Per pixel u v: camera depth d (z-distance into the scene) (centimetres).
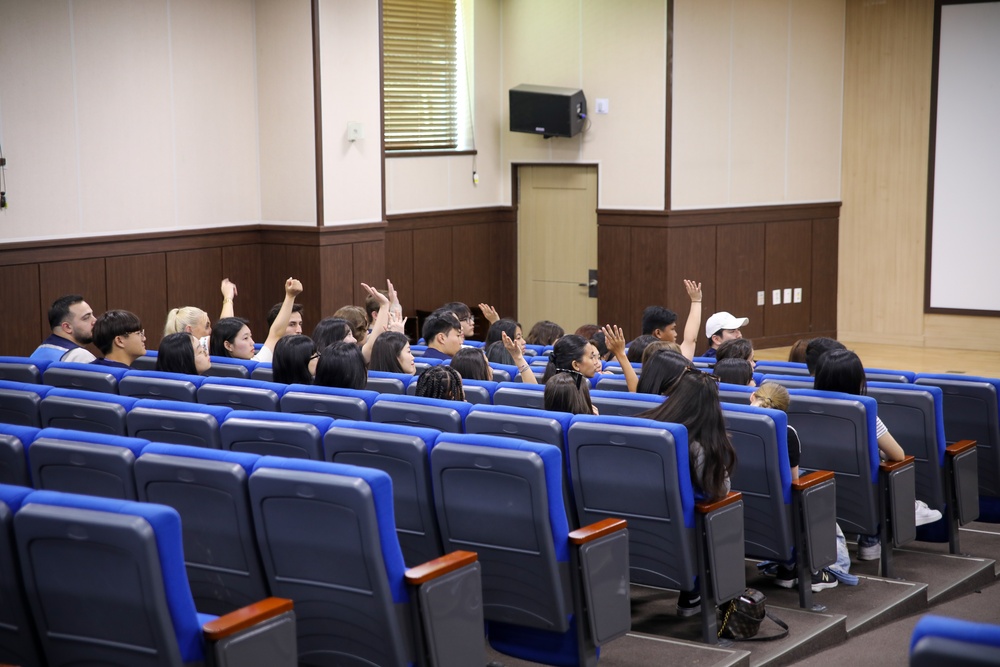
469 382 443
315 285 940
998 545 528
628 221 1109
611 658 344
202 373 514
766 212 1169
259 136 950
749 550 400
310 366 484
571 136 1123
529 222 1197
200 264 920
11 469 325
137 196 870
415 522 323
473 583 287
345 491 262
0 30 776
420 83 1117
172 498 295
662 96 1074
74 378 470
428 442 314
